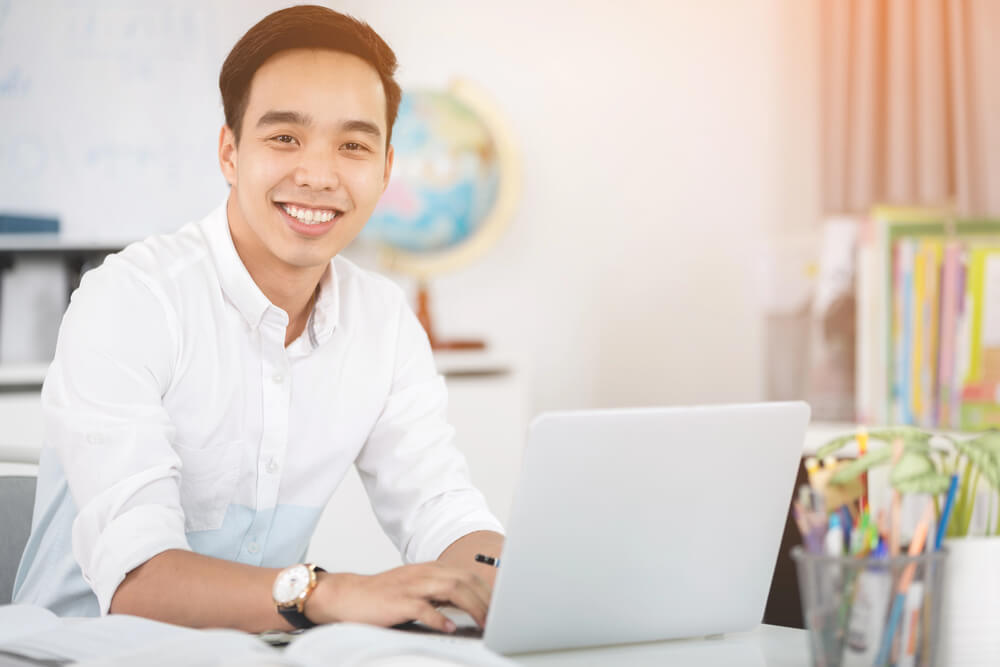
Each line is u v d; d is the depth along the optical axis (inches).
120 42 117.6
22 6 116.4
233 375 52.4
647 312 127.8
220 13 118.6
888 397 92.2
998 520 31.6
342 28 49.2
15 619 34.1
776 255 121.4
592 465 33.1
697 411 34.5
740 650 36.2
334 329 55.0
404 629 37.9
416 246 121.3
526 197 125.3
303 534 56.3
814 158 126.3
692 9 127.6
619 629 35.9
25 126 116.7
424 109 120.6
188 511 52.4
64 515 50.4
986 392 88.8
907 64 116.0
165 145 118.3
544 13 125.4
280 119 48.4
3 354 115.0
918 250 91.5
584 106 126.3
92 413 45.3
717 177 128.3
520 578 33.4
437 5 123.1
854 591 28.3
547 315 126.0
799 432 37.0
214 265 52.5
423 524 53.8
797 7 126.8
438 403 58.4
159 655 27.0
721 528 36.4
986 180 113.9
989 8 113.5
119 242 114.3
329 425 55.2
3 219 111.8
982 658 30.4
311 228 49.4
